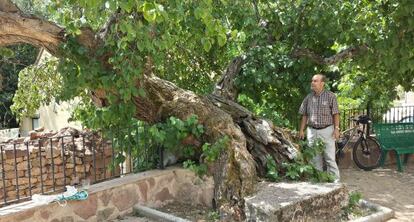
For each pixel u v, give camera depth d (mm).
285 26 7305
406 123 8242
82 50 4996
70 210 4453
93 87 5262
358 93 8414
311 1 7043
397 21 6258
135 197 5105
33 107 9328
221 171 5137
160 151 5590
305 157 5910
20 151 7219
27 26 4875
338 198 4914
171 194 5527
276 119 7109
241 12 7020
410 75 7441
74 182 5246
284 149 5684
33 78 9062
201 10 3764
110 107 5340
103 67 5195
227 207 4855
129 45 4941
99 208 4723
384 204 5652
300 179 5438
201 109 5750
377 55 6816
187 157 5797
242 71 7570
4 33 4875
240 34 5844
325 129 6184
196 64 8305
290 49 7699
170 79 7820
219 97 6527
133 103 5523
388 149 7910
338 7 6699
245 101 7496
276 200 4496
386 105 8812
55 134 7922
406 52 6414
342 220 4785
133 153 5605
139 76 5148
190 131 5590
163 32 4578
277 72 7695
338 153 7945
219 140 5277
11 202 4348
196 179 5430
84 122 5922
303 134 6477
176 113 5777
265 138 5723
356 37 6762
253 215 4461
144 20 4367
